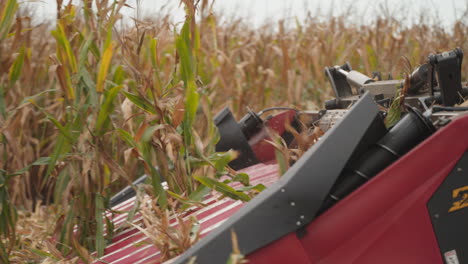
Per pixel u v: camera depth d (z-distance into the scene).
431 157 2.26
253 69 7.05
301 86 6.75
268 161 4.04
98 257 3.00
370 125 2.25
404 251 2.23
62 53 3.20
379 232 2.21
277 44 7.71
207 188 3.05
